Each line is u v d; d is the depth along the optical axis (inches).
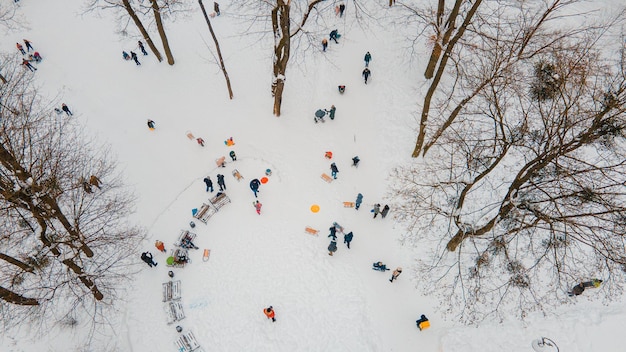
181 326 719.1
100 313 738.8
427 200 825.5
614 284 621.9
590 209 613.6
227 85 1027.9
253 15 1162.6
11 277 676.7
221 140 979.3
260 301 733.9
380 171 896.3
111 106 1024.9
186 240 802.8
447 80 964.0
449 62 976.3
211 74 1092.5
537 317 673.0
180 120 1015.0
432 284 736.3
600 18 959.6
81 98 1031.0
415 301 725.9
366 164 912.9
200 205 872.9
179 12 1206.3
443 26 805.9
